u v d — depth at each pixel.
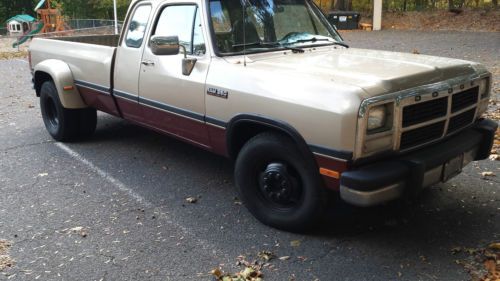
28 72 14.34
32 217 4.62
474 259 3.69
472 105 4.27
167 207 4.78
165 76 5.01
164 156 6.30
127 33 5.65
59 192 5.20
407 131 3.68
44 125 8.00
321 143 3.62
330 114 3.51
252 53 4.71
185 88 4.77
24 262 3.85
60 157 6.35
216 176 5.56
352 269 3.62
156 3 5.26
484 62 12.52
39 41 7.38
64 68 6.57
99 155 6.39
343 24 25.33
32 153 6.53
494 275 3.46
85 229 4.36
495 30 21.61
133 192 5.16
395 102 3.55
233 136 4.40
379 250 3.86
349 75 3.81
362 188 3.44
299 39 5.14
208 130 4.68
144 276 3.63
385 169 3.52
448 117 3.96
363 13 29.53
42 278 3.63
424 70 3.93
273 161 4.13
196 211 4.67
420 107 3.74
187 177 5.55
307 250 3.90
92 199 5.00
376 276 3.52
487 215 4.37
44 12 27.67
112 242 4.12
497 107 7.83
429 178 3.76
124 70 5.64
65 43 6.71
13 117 8.65
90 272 3.70
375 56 4.61
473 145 4.22
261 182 4.27
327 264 3.70
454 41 17.94
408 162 3.65
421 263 3.66
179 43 4.79
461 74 4.14
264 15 4.98
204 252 3.93
